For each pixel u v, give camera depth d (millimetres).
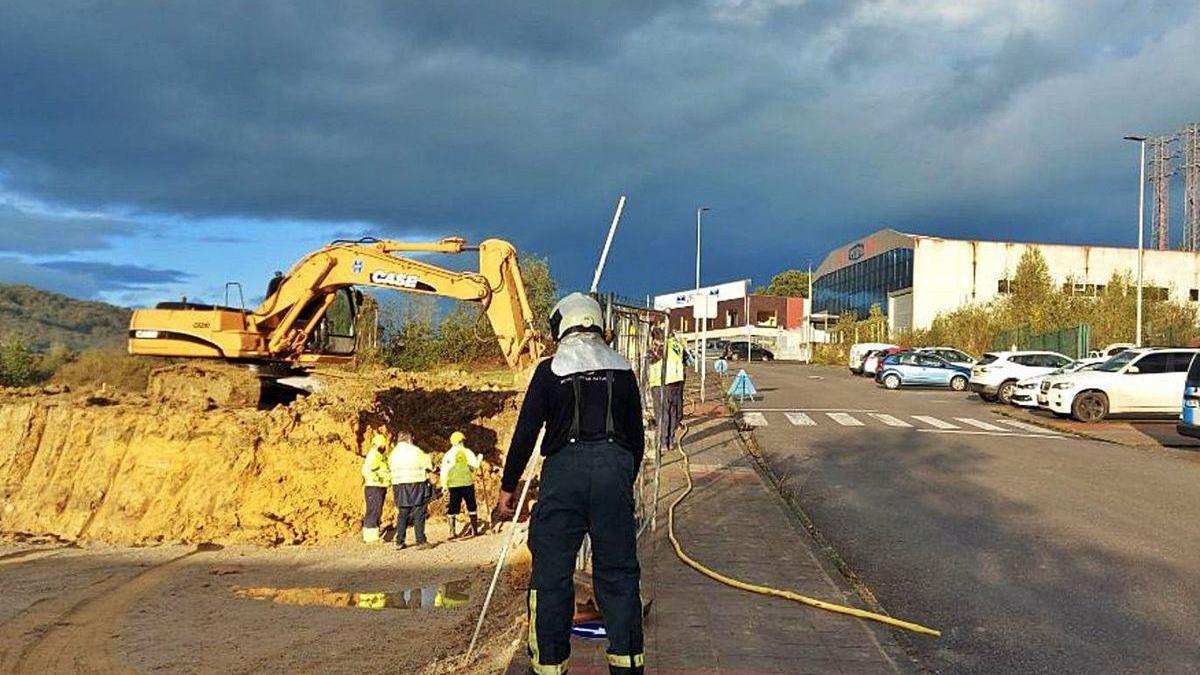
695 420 23031
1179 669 6207
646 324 10312
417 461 13000
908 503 12422
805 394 33500
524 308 18531
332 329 20672
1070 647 6637
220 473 14633
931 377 37625
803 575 8078
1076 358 40094
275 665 7863
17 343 37062
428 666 7133
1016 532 10586
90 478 15016
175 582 11242
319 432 15406
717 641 6238
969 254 64875
